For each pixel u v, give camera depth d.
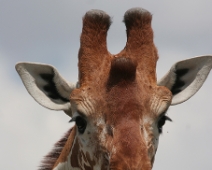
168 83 21.50
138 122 17.66
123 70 18.20
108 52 20.77
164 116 19.19
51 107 21.23
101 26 20.81
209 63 21.83
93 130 18.56
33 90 21.25
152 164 18.67
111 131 17.88
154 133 18.52
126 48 20.83
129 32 21.00
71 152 20.94
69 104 21.33
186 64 21.55
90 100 18.77
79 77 20.31
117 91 18.17
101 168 18.28
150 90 19.00
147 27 20.95
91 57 20.17
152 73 19.95
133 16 20.95
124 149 16.80
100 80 19.20
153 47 20.78
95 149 18.53
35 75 21.31
